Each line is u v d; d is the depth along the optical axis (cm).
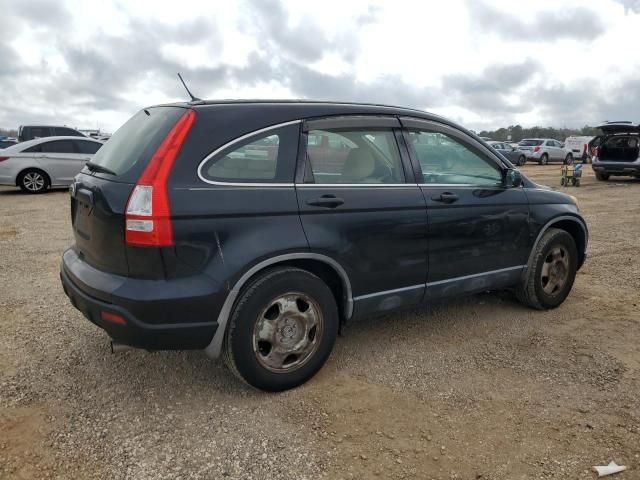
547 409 319
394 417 309
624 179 1961
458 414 313
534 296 470
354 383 348
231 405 320
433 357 388
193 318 295
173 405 320
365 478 258
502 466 267
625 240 799
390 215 361
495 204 426
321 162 343
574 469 265
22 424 297
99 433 290
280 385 330
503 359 386
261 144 321
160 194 284
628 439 289
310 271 350
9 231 839
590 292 540
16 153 1346
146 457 271
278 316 323
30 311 469
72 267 338
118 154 328
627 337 425
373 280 361
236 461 269
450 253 399
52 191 1431
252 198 309
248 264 304
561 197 488
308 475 260
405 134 388
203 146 302
